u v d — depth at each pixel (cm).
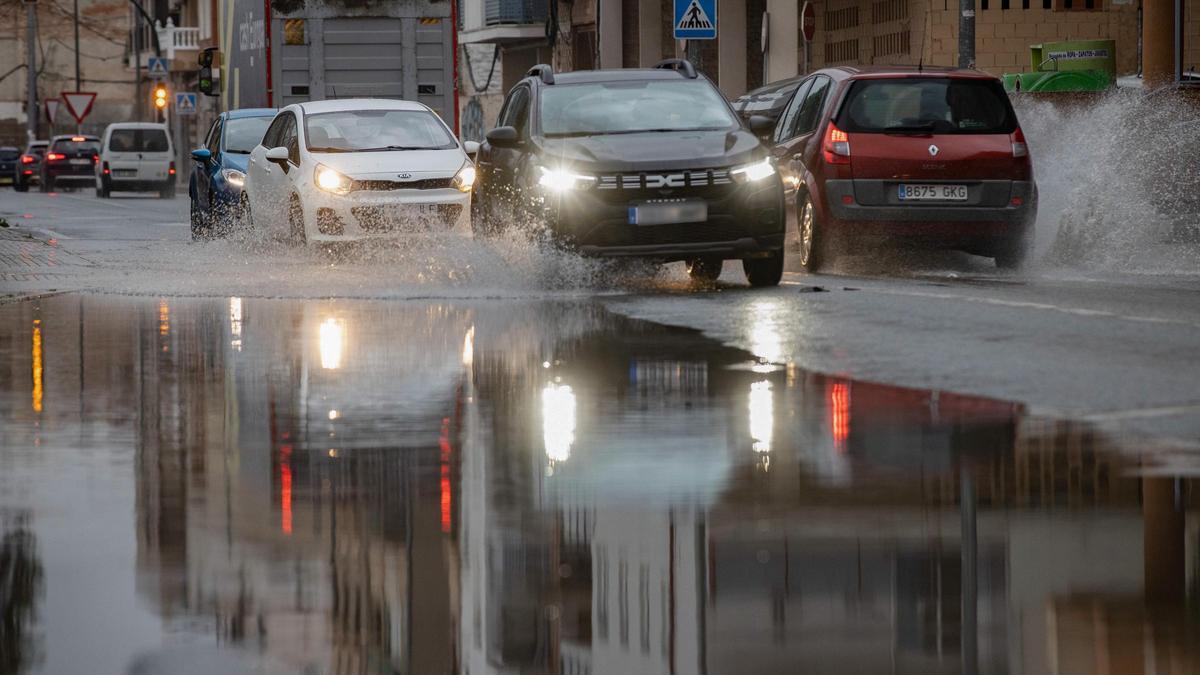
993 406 1725
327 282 3622
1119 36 6900
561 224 3334
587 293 3281
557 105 3609
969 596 969
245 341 2472
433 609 950
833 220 3722
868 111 3747
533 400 1820
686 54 5491
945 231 3716
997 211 3716
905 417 1664
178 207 9031
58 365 2200
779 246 3397
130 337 2544
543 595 980
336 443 1554
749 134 3525
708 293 3234
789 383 1930
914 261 4066
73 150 13438
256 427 1659
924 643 874
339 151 4466
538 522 1190
